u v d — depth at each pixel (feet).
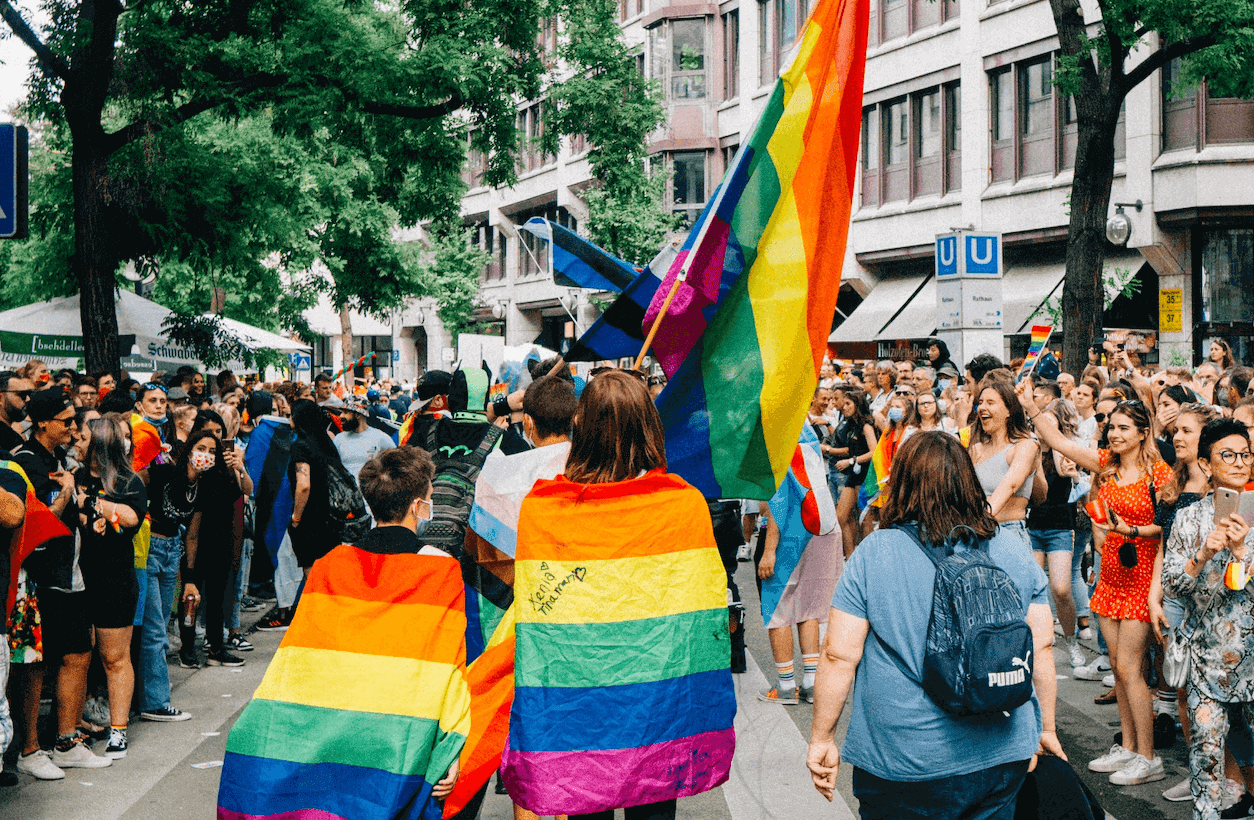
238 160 52.70
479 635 15.58
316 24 46.03
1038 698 11.90
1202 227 70.90
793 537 25.03
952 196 88.74
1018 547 11.87
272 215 55.67
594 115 73.97
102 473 21.79
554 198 143.84
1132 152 72.49
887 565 11.56
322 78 46.42
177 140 48.32
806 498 24.94
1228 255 71.10
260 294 84.48
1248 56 48.14
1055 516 26.78
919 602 11.37
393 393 91.91
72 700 21.53
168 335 56.29
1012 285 83.25
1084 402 31.24
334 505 27.22
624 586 11.75
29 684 20.86
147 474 25.70
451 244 120.16
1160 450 24.00
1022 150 83.61
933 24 90.99
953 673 10.90
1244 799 17.52
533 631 11.80
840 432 39.11
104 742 23.16
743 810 18.66
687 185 116.37
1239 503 15.74
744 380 15.70
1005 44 83.56
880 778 11.40
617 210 77.20
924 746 11.16
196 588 29.63
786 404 15.70
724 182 15.60
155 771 21.24
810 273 15.74
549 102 65.72
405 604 12.72
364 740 12.30
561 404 15.37
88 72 44.57
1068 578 26.81
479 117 50.49
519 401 19.85
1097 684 26.66
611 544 11.80
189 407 31.91
